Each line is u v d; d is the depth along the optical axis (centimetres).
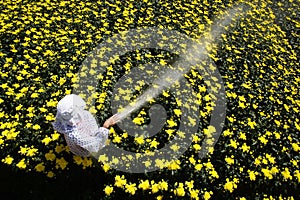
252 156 473
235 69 609
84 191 396
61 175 399
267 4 827
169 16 693
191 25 684
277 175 464
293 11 830
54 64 529
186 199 411
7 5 616
